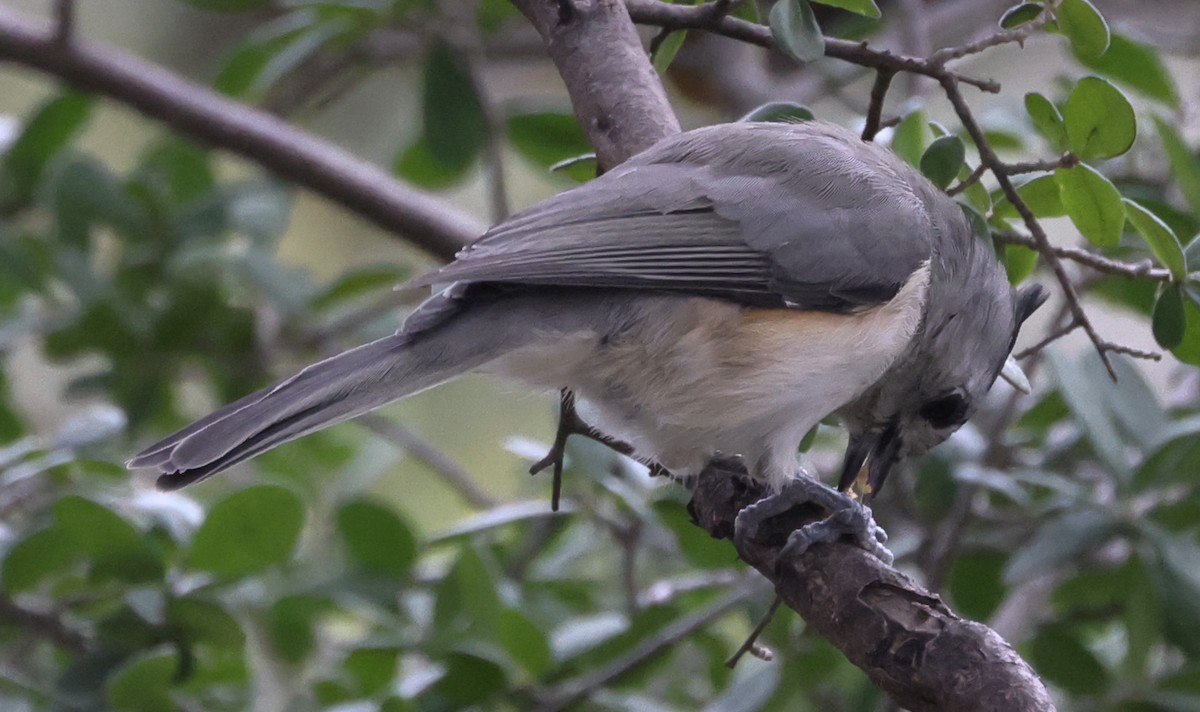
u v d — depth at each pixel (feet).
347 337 37.40
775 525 22.08
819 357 23.22
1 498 29.30
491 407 45.52
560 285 22.63
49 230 36.78
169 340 34.45
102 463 27.53
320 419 21.42
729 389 23.07
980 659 17.28
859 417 26.18
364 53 39.01
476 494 35.17
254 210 36.60
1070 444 29.84
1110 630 32.94
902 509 32.19
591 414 24.56
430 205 35.47
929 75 21.53
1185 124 32.48
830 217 23.57
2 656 31.86
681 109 48.14
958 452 30.55
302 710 29.48
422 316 22.62
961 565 29.84
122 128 50.34
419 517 43.93
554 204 22.95
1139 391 27.17
